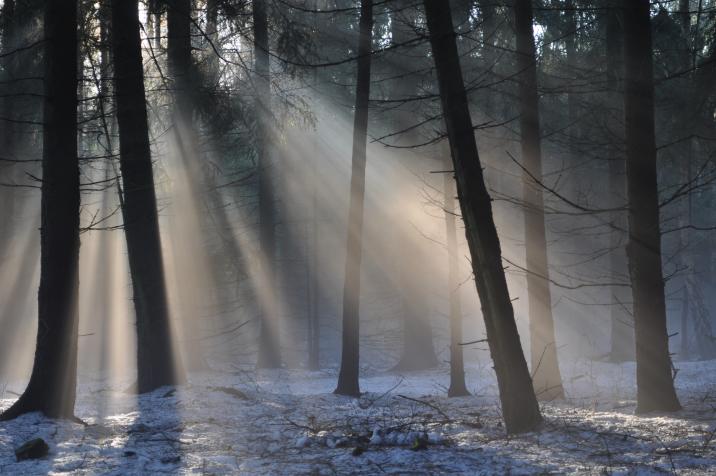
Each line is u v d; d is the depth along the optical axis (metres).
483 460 7.00
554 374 13.43
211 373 21.64
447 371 24.88
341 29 22.72
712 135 17.83
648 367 9.98
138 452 7.79
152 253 13.74
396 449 7.63
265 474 6.68
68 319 10.14
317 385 20.78
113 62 13.83
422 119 22.22
